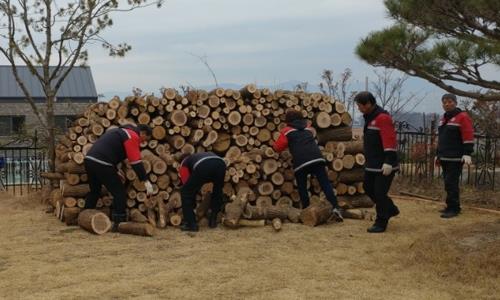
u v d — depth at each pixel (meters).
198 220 8.12
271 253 6.52
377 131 7.52
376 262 6.12
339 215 8.07
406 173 12.48
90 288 5.21
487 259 5.69
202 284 5.35
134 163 7.35
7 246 6.86
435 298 4.95
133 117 8.78
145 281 5.42
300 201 8.95
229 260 6.21
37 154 13.19
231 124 8.94
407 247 6.70
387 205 7.64
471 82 8.72
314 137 9.23
